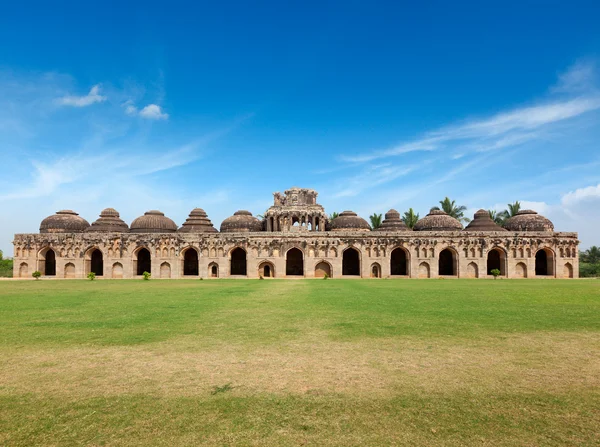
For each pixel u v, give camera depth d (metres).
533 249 55.78
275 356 11.14
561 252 55.62
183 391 8.49
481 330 14.56
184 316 18.02
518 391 8.45
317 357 11.02
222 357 11.07
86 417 7.20
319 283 41.75
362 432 6.60
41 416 7.26
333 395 8.23
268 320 16.81
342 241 56.56
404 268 61.91
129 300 24.66
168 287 35.91
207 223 66.44
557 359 10.81
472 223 61.94
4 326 15.72
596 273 64.31
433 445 6.17
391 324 15.75
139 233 57.62
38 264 58.31
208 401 7.92
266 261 56.47
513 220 62.31
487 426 6.82
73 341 13.06
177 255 56.81
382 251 56.41
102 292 30.55
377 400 7.96
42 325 15.90
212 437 6.43
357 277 56.06
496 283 40.78
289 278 54.06
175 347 12.20
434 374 9.55
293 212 64.75
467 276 55.78
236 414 7.31
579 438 6.40
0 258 79.12
